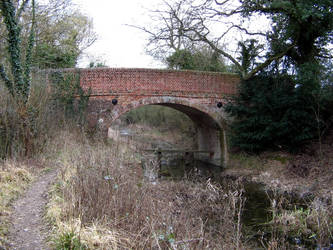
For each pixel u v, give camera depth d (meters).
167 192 9.62
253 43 16.64
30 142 9.70
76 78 15.15
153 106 27.83
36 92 10.62
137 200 6.36
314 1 12.40
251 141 16.30
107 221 5.45
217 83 17.45
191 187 10.69
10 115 9.38
